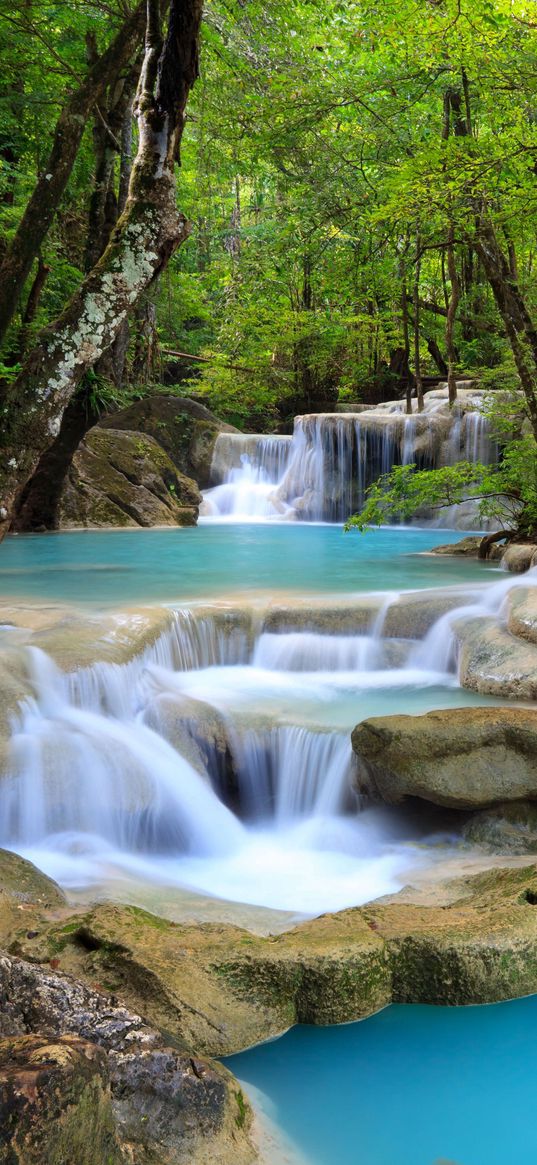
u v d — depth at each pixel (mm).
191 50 3863
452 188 9828
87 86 7359
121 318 3855
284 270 16719
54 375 3727
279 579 10125
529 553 10797
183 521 17594
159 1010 3115
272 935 3670
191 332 29328
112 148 13711
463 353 22812
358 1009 3355
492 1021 3359
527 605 7094
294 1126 2760
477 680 6719
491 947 3479
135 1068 2498
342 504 18938
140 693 6457
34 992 2691
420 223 11812
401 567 11273
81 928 3514
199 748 6062
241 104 13523
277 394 26469
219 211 28344
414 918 3760
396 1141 2689
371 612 7789
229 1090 2666
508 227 11375
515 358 11156
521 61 9719
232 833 5664
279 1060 3111
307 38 14414
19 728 5508
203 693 6738
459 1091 2957
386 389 25734
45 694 5852
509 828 5121
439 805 5387
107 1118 2150
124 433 18203
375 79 12719
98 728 5832
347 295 17062
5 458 3648
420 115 14625
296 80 12898
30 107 14742
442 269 21672
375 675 7340
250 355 25797
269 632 7691
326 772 5816
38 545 13742
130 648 6664
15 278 6762
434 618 7715
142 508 17234
